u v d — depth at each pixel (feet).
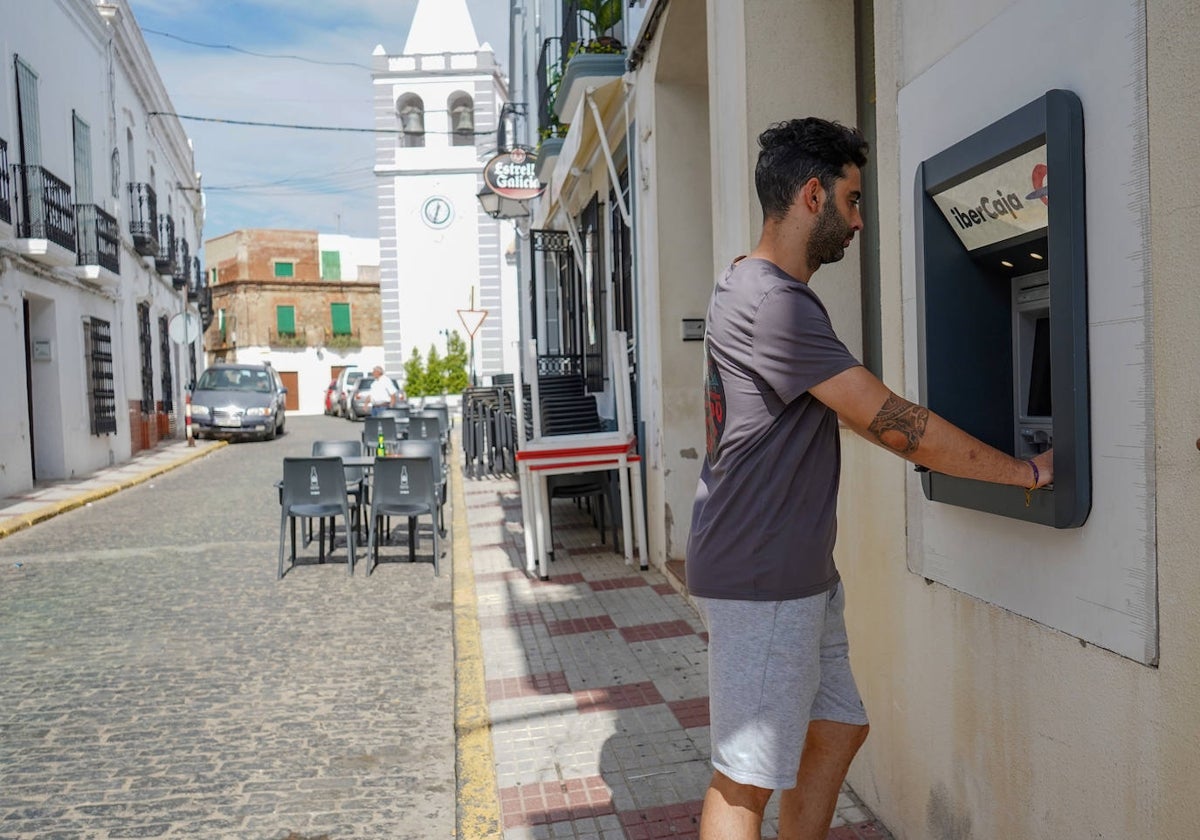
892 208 8.70
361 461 27.04
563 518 30.50
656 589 20.74
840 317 13.42
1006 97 6.79
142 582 23.63
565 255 43.86
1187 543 5.30
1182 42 5.17
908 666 8.88
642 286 23.30
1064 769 6.50
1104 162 5.81
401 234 105.09
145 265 67.67
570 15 34.12
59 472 46.78
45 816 11.12
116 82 60.03
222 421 73.20
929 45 7.89
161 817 11.09
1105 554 5.99
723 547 6.65
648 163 22.04
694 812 10.77
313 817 11.07
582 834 10.35
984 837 7.61
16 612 20.72
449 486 40.91
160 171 78.38
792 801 7.36
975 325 7.60
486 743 12.81
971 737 7.76
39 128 45.06
